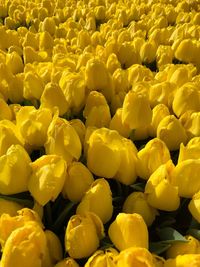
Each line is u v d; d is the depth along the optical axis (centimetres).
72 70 73
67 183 42
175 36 95
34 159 53
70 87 58
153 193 42
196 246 38
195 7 132
